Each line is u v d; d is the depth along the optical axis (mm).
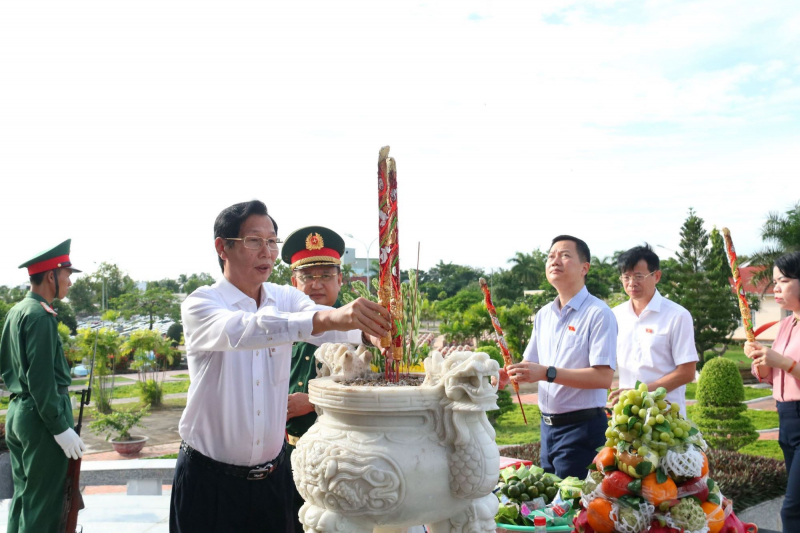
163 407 17438
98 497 5340
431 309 25828
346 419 1709
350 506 1633
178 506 2424
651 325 3955
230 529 2430
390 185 1862
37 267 4391
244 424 2383
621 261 4070
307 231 3520
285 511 2582
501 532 2475
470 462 1646
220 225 2473
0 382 19781
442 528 1805
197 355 2387
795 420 3588
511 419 13492
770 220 18281
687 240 22391
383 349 1973
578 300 3648
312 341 2449
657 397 1984
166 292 33812
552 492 2793
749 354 3520
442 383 1669
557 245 3711
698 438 1973
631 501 1919
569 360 3596
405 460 1626
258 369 2420
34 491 3994
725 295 22016
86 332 16266
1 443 5289
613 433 1981
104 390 16781
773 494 5355
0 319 20500
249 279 2473
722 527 1976
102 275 36844
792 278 3674
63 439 3979
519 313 22391
